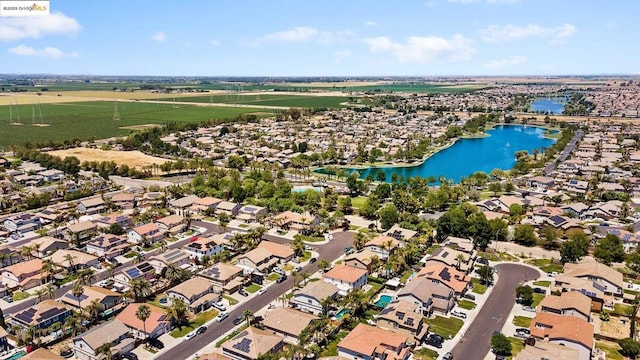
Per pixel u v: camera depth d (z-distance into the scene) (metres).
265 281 137.50
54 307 113.06
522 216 190.75
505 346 99.62
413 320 107.62
